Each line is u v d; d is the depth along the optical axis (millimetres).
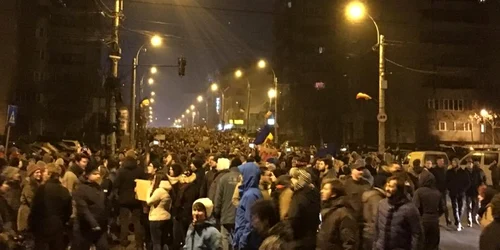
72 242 9898
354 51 83938
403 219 7402
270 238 6430
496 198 6336
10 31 69812
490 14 83250
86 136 67875
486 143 80000
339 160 16266
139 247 12672
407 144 77812
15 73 71000
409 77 80562
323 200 6953
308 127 92438
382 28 80812
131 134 37375
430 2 82312
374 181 11516
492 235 6227
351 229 6430
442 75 82062
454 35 82688
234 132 89375
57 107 80938
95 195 10016
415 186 13469
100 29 85625
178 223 11969
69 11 84312
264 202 7062
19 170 12383
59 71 83312
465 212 21375
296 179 6812
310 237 6344
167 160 14805
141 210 12734
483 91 82750
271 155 20031
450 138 81312
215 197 10945
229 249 10742
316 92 93438
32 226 9516
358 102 81375
